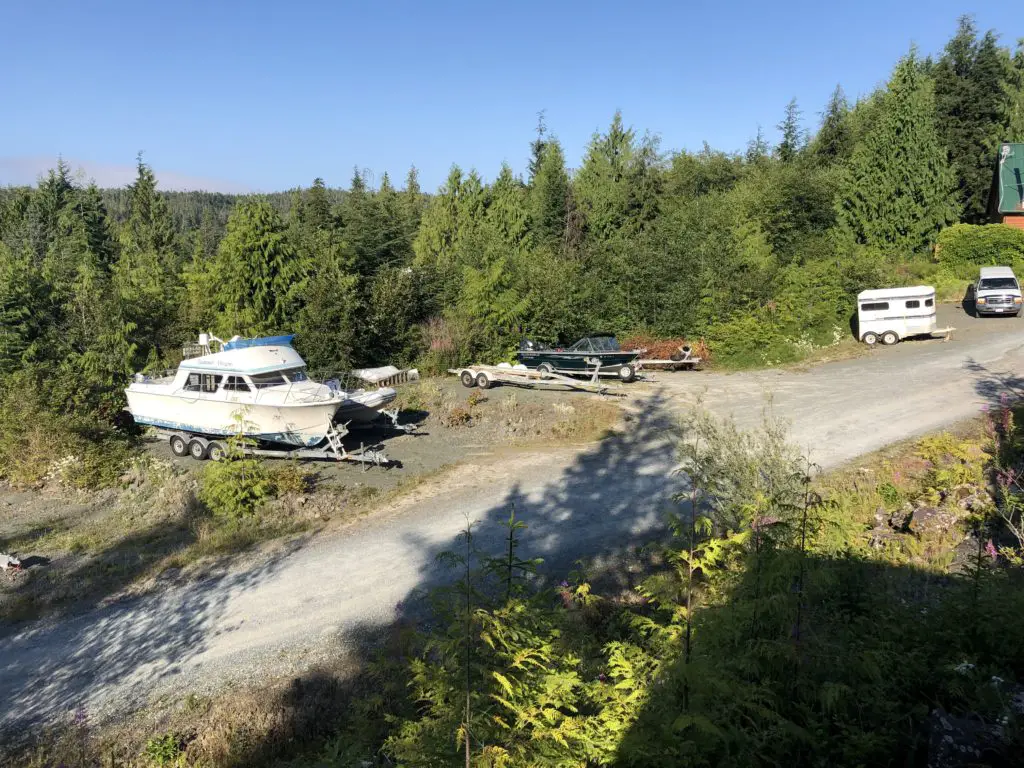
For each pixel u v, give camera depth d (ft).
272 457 49.08
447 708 13.30
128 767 20.02
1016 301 82.74
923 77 113.80
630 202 130.62
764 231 105.70
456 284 85.66
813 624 18.10
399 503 40.01
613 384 69.00
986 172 130.93
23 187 158.20
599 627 24.25
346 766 17.48
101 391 59.16
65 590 30.66
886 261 108.17
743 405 56.59
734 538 14.80
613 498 38.83
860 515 31.81
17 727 21.97
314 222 147.74
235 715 21.72
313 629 26.73
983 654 15.67
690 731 12.79
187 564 33.04
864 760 12.85
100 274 83.61
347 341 71.15
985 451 37.47
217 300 72.74
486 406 61.87
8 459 48.01
